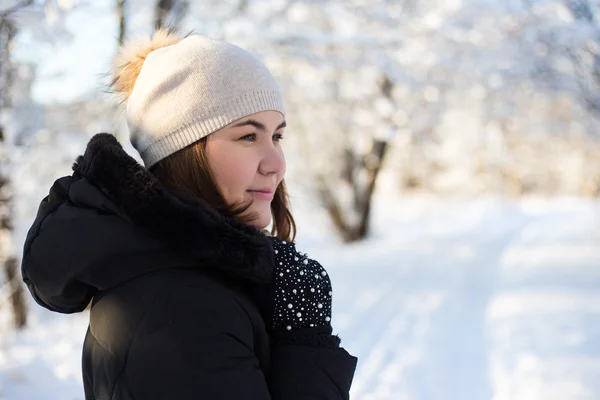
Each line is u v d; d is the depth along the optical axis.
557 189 35.47
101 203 0.91
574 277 8.20
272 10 6.84
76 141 5.85
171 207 0.87
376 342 5.56
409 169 17.70
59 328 5.63
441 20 8.16
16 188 5.41
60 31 3.14
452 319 6.34
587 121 10.63
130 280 0.90
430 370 4.65
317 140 10.98
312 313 0.99
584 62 8.50
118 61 1.24
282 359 0.94
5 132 4.92
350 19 7.84
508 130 12.70
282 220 1.36
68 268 0.91
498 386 4.14
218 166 1.03
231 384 0.82
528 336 5.24
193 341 0.83
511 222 20.64
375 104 8.99
